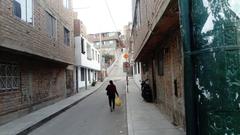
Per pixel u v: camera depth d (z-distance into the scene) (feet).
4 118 40.88
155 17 29.19
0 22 35.73
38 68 58.08
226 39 6.77
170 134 28.78
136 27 67.31
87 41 118.01
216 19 6.91
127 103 60.80
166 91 40.78
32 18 47.88
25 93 49.80
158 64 49.98
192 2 7.55
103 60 199.00
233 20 6.72
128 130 32.32
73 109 59.67
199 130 7.31
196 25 7.39
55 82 71.46
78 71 106.32
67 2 77.30
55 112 51.26
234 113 6.64
